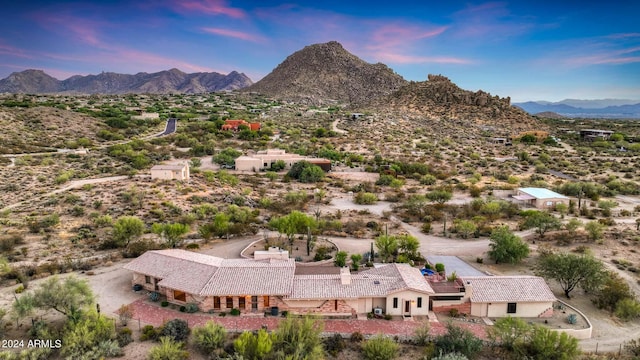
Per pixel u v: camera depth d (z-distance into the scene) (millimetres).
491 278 57500
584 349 48031
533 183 137000
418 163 160875
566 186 127312
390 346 43750
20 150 151125
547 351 43406
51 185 114875
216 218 80750
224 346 45438
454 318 54031
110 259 68875
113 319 48969
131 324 50094
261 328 48312
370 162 169375
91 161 144750
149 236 81188
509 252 71625
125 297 56906
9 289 57531
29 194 106562
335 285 54906
